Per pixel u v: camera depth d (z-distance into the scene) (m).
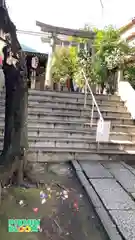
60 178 4.47
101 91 10.48
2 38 3.51
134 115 7.57
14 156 3.89
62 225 2.99
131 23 10.00
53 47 10.57
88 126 6.77
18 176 3.98
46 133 6.16
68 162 5.40
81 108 7.63
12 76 3.83
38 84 14.06
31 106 7.08
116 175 4.66
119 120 7.33
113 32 10.40
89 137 6.37
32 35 10.47
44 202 3.51
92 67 10.01
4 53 3.69
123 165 5.33
